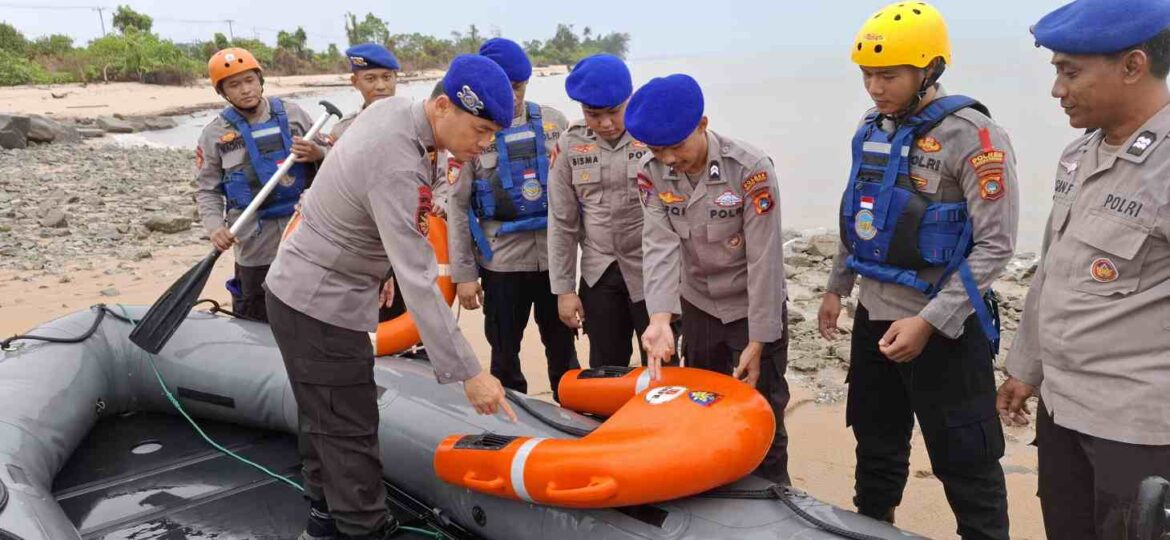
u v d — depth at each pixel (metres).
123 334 3.64
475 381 2.33
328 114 3.84
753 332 2.73
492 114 2.14
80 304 6.10
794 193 10.10
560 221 3.49
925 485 3.52
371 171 2.20
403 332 3.52
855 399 2.84
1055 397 2.06
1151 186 1.82
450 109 2.19
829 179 10.84
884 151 2.50
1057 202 2.09
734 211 2.70
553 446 2.37
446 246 3.96
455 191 3.65
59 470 3.13
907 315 2.56
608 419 2.58
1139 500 1.45
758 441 2.30
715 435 2.25
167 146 17.77
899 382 2.75
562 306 3.56
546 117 3.69
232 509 2.93
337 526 2.56
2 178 11.88
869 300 2.66
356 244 2.34
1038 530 3.13
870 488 2.89
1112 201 1.90
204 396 3.51
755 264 2.68
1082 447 2.05
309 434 2.51
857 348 2.78
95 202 10.08
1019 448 3.78
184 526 2.83
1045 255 2.21
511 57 3.51
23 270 7.07
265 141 3.97
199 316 3.73
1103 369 1.94
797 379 4.66
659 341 2.65
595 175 3.39
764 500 2.30
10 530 2.30
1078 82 1.86
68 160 14.01
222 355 3.50
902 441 2.84
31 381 3.17
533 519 2.49
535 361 5.08
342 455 2.49
